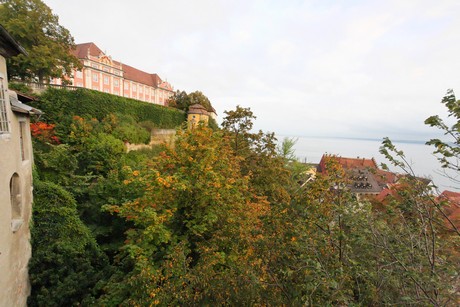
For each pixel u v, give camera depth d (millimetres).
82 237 9453
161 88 57031
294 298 4199
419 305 3482
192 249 8789
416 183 3752
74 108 19656
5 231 6219
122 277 8289
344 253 4398
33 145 14578
